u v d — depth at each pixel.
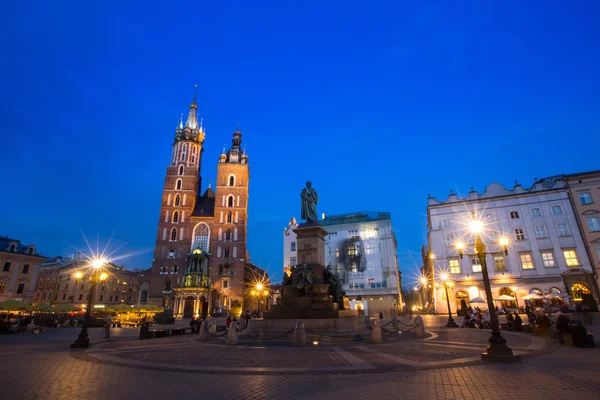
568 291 43.88
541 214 48.06
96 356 14.24
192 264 73.75
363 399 7.37
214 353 14.81
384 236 69.62
